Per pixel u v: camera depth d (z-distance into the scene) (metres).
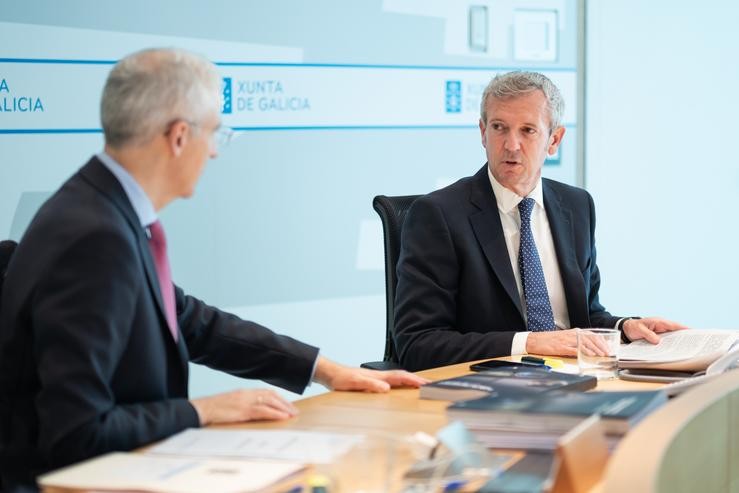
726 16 5.20
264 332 1.96
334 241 4.14
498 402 1.49
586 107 4.82
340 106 4.10
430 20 4.31
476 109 4.49
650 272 5.08
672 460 1.27
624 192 4.97
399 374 1.94
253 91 3.88
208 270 3.84
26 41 3.41
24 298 1.49
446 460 1.31
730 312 5.30
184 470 1.26
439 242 2.53
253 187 3.92
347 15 4.09
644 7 4.95
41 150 3.47
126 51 3.60
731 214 5.27
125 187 1.58
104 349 1.46
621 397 1.52
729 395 1.60
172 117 1.57
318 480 1.21
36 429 1.53
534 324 2.51
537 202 2.63
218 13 3.78
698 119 5.16
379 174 4.23
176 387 1.67
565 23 4.72
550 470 1.28
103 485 1.20
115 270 1.48
